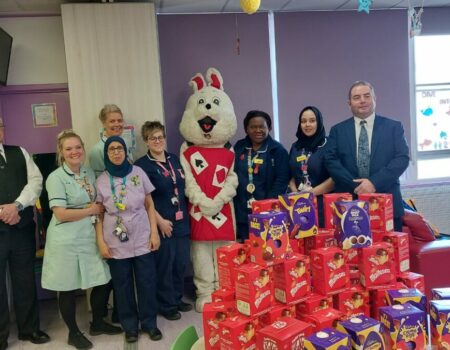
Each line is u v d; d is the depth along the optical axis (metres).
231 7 3.79
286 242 1.52
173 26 3.91
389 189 2.55
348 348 1.24
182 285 3.38
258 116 3.38
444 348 1.34
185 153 3.42
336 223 1.61
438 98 4.50
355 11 4.16
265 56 4.05
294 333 1.29
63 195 2.72
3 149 2.87
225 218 3.33
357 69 4.21
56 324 3.29
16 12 3.60
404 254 1.69
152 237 2.90
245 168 3.40
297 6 3.95
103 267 2.83
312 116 3.11
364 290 1.57
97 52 3.41
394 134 2.59
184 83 3.96
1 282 2.84
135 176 2.85
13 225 2.83
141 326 2.96
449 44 4.42
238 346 1.40
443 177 4.52
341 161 2.71
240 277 1.46
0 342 2.88
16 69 3.67
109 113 3.12
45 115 3.78
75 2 3.45
